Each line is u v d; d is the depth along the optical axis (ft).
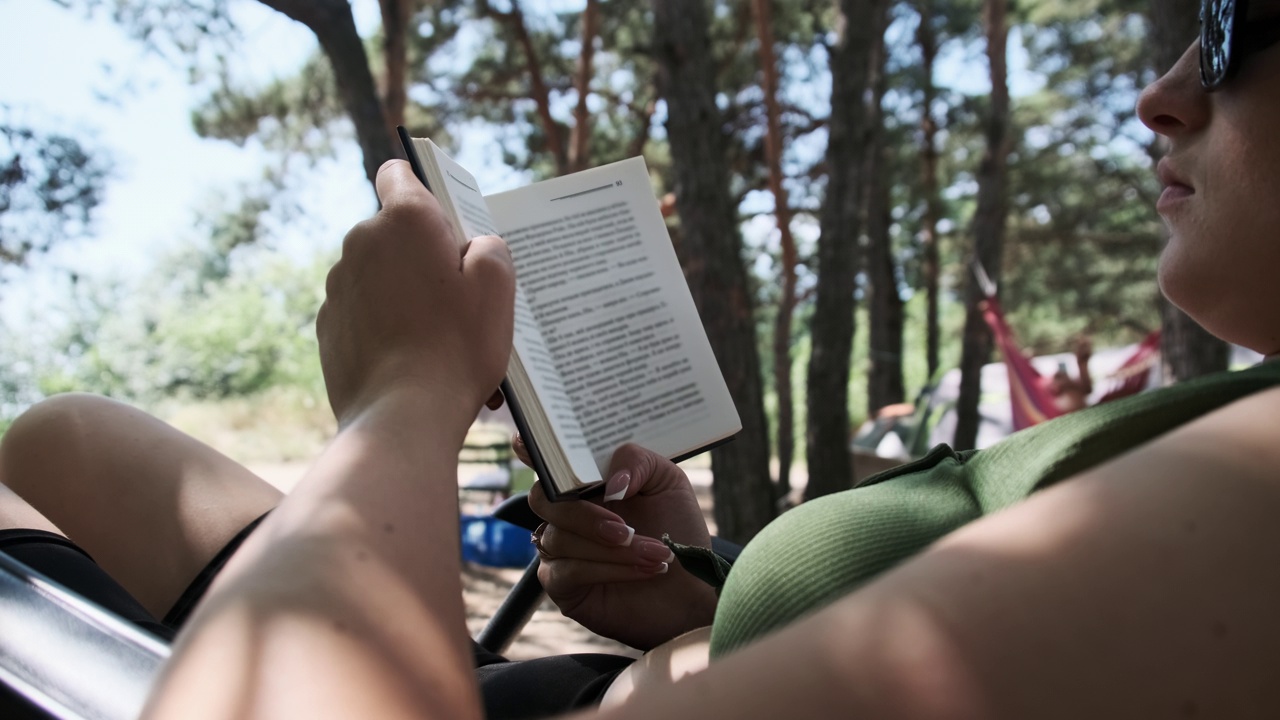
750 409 18.29
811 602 2.44
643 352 3.81
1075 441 2.25
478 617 17.39
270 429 54.85
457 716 1.62
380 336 2.41
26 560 3.19
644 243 3.91
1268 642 1.24
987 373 42.75
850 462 22.02
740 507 18.16
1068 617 1.27
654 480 4.10
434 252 2.48
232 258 52.29
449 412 2.28
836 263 22.07
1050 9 54.80
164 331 52.11
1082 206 63.21
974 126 57.93
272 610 1.61
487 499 30.58
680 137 18.43
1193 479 1.36
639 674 3.46
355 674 1.53
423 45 36.09
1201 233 2.43
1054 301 71.61
